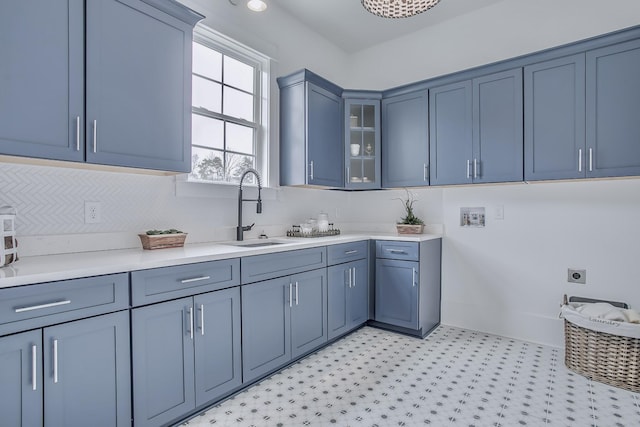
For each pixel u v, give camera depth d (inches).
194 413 68.2
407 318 111.8
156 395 60.1
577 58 90.4
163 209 85.3
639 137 82.4
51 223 67.5
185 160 75.8
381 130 126.7
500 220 114.6
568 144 91.6
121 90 64.4
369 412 69.6
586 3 101.3
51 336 48.1
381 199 142.2
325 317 100.0
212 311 69.4
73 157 57.9
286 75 113.0
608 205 97.2
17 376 45.4
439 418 67.6
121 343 55.6
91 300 52.2
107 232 75.1
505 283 113.7
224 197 99.3
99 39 61.2
